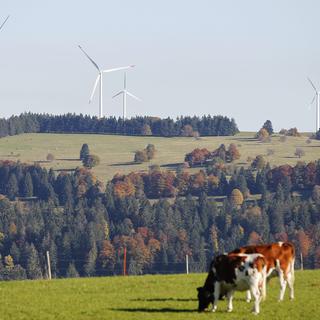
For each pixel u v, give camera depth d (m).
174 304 82.69
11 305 83.38
